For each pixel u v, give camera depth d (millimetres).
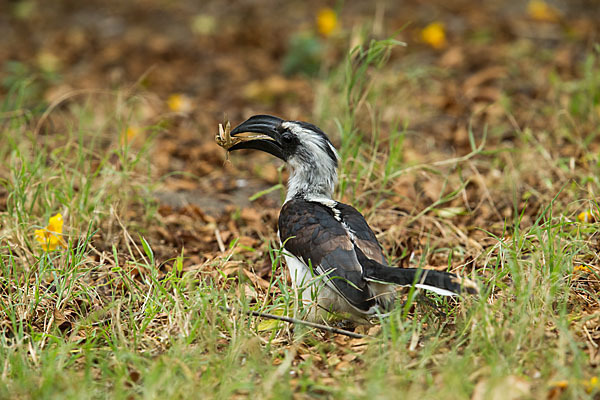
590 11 22188
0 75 19453
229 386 6797
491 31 20281
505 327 7496
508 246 8789
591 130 13789
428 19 21688
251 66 19859
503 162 13094
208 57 20656
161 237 11102
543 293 7879
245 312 8109
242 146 9797
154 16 24016
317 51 18828
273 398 6617
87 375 6867
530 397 6469
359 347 7852
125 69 19766
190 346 7738
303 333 8133
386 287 8062
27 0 25406
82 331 8367
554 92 15398
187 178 13602
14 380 7031
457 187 12273
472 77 17094
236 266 9977
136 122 15547
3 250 9953
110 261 9625
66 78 19250
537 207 11375
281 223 8938
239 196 12883
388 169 11367
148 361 7293
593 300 8508
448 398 6375
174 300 8328
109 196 11156
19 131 13125
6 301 8914
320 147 9461
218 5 24438
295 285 8445
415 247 10516
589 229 9234
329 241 8203
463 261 9781
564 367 6836
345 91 12531
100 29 23203
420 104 15883
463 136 14258
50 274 9453
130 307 8211
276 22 22734
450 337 7516
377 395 6422
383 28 20969
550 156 12789
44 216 10586
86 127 15172
